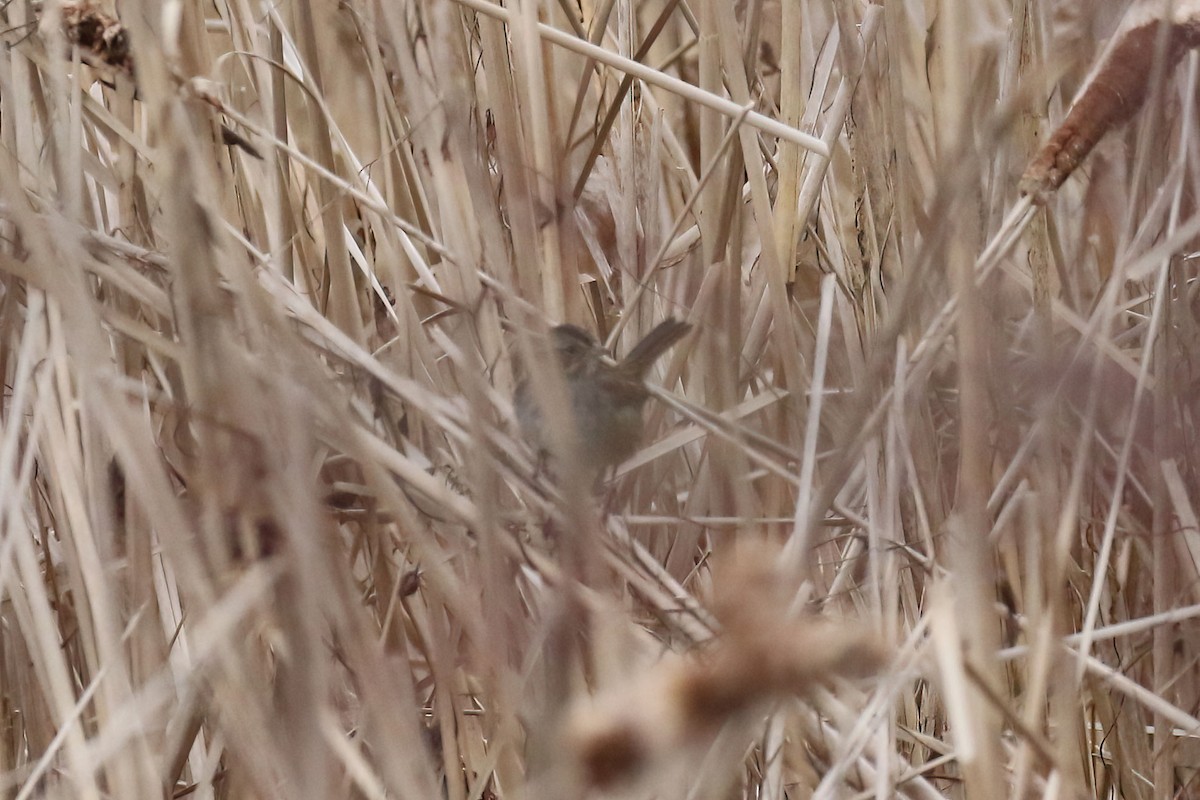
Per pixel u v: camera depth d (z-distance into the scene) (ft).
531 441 16.80
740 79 18.71
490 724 12.87
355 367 16.48
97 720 13.92
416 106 12.07
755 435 17.28
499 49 18.07
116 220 19.16
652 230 21.98
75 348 10.41
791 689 4.50
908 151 17.79
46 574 16.44
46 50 15.25
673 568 18.45
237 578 11.16
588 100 24.58
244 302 10.61
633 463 18.63
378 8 18.85
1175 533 17.53
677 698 4.55
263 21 20.47
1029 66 18.08
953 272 11.05
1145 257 16.48
